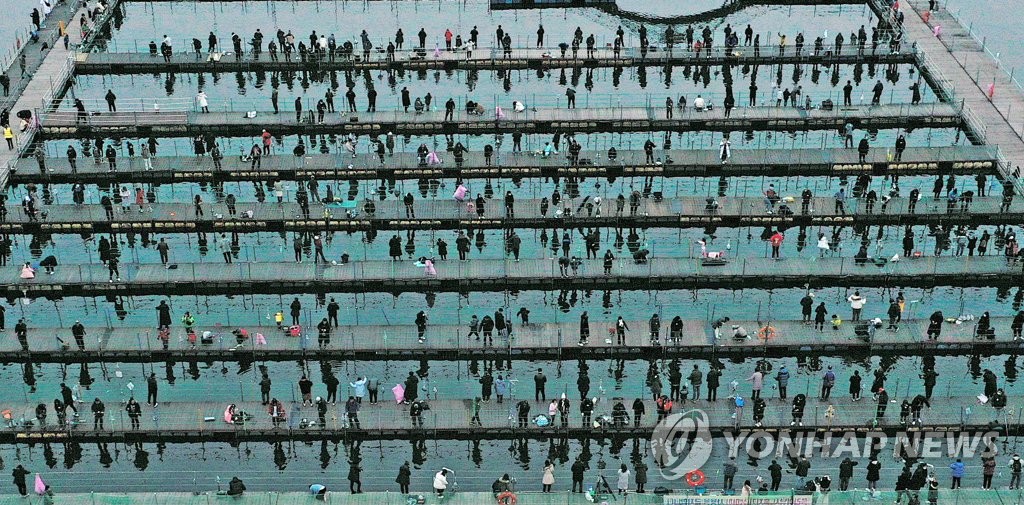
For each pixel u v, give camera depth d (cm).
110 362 14412
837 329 14575
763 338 14375
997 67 19688
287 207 16600
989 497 12294
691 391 13900
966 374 14200
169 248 16212
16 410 13462
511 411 13450
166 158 17550
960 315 14975
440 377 14150
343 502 12300
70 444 13350
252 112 18600
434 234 16512
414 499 12331
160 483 12862
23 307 15312
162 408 13525
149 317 15150
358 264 15700
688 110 18700
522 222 16400
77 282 15350
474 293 15512
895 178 16888
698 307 15225
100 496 12375
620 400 13300
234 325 14825
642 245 16162
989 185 17175
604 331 14550
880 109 18638
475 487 12781
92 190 17238
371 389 13512
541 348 14312
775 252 15675
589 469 12962
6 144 17838
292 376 14188
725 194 17088
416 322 14462
